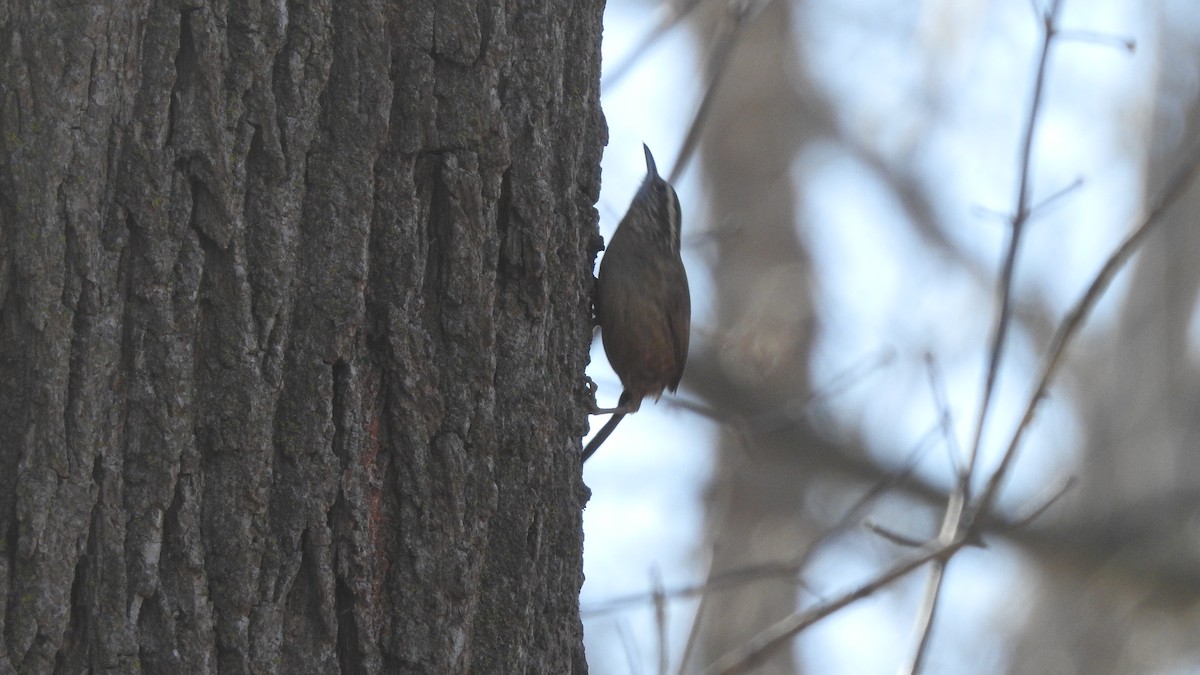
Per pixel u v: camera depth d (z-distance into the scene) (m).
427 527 6.49
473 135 6.79
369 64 6.51
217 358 6.09
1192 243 25.66
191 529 5.97
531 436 6.99
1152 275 25.89
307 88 6.36
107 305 5.92
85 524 5.82
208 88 6.12
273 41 6.28
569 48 7.45
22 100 5.90
